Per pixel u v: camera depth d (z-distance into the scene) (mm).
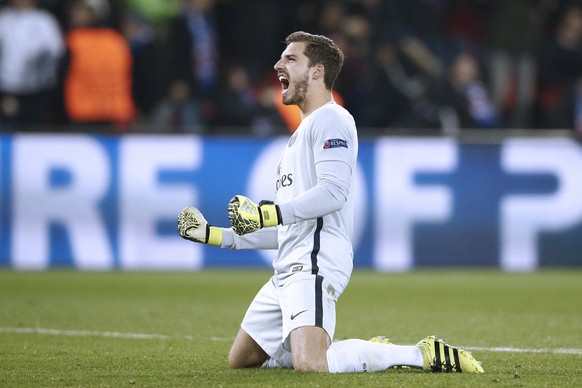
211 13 54906
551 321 29859
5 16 49781
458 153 45438
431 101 52812
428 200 45406
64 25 52594
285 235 18844
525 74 57938
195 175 45094
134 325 28219
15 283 39594
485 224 45625
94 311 31547
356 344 18219
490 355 22531
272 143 45156
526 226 45719
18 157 44969
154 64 52844
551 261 45875
